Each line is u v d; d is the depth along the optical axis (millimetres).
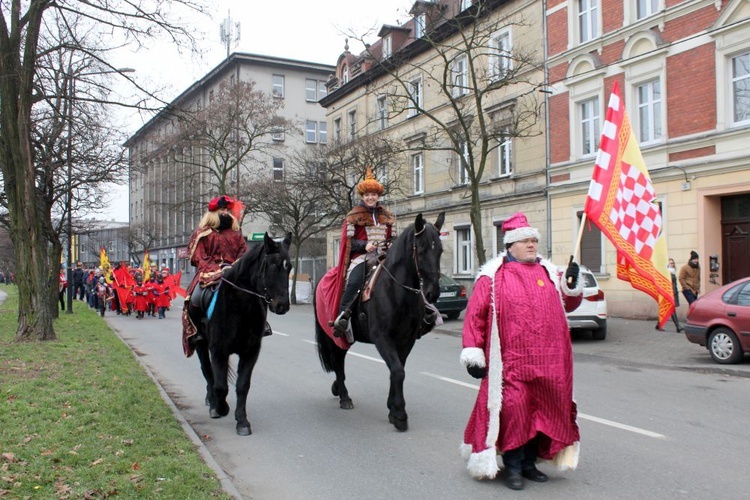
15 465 4625
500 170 24922
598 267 20125
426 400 7930
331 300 7051
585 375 10055
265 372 10406
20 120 13008
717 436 6168
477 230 16906
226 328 6270
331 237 38156
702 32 16719
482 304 4520
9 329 15844
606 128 6605
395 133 31422
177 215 60281
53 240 20438
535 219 22734
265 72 51062
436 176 28906
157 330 18609
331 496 4660
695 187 17078
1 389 7395
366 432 6438
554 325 4449
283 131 34281
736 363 10500
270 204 31938
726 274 17031
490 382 4461
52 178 19562
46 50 13141
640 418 6961
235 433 6480
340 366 7672
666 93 17797
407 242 6109
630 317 18859
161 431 5871
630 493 4551
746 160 15750
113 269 25094
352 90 35500
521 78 22891
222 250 7023
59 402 6844
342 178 26594
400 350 6488
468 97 24359
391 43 30797
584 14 20734
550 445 4484
